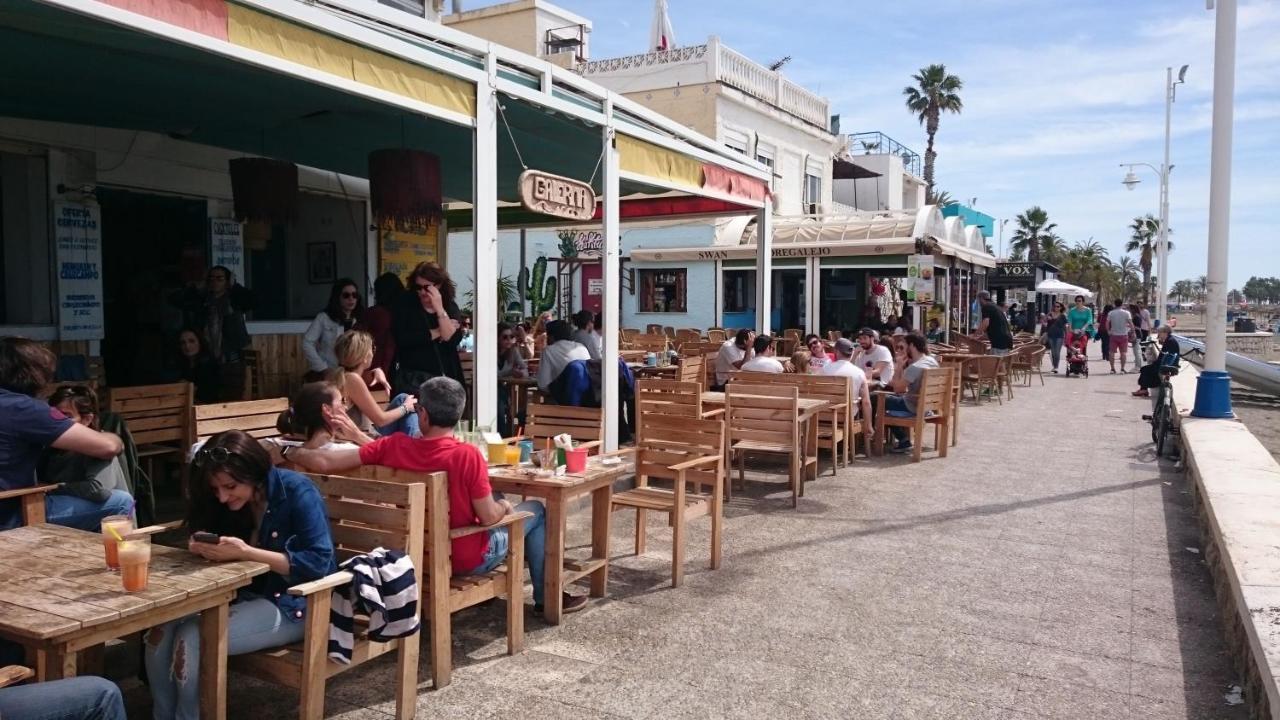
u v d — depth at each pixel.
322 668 3.18
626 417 8.74
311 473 4.01
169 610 2.73
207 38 4.33
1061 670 4.16
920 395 9.28
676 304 22.80
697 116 21.55
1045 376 20.22
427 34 5.75
